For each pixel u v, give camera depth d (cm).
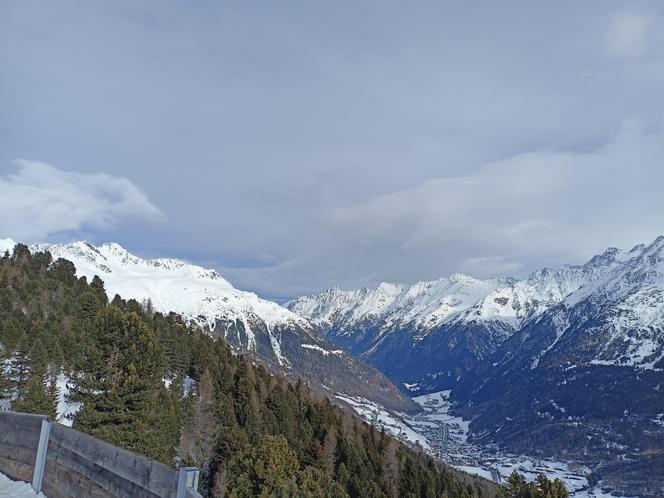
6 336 6731
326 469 7488
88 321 8825
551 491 4753
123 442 3362
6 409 1775
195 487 1030
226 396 8519
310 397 12000
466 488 10119
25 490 1515
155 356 3744
